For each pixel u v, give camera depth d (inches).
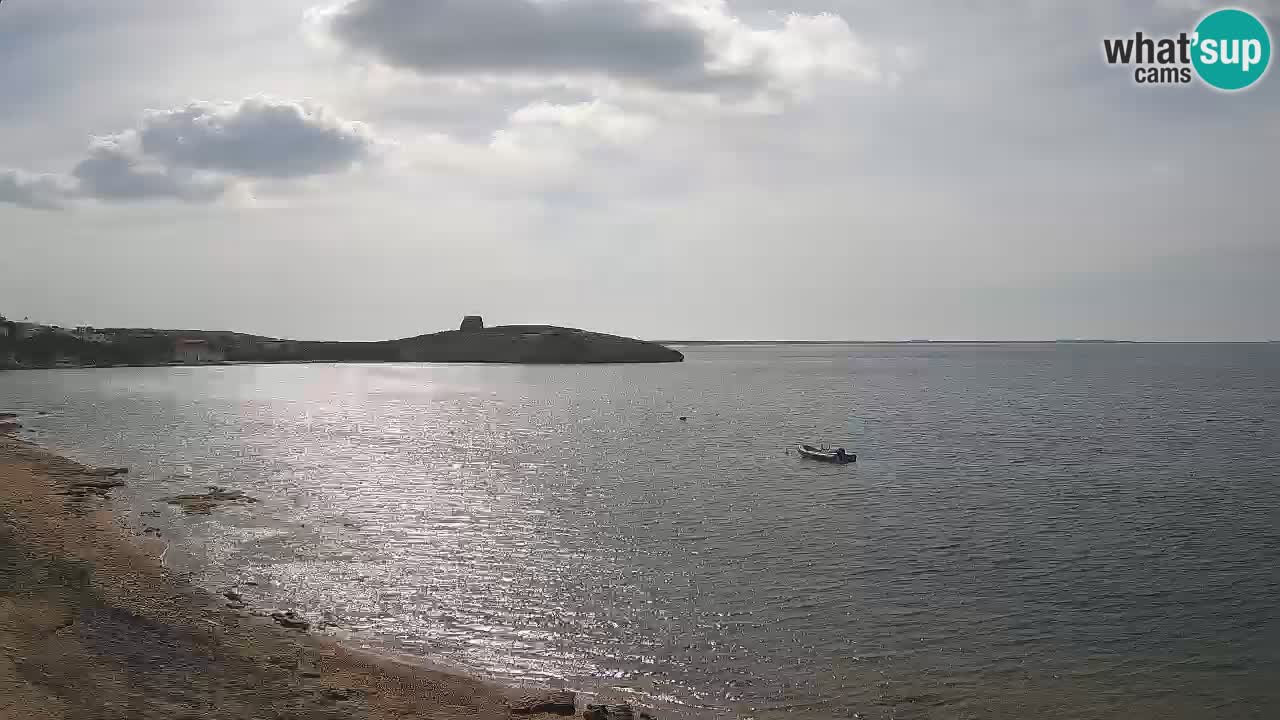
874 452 3198.8
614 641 1149.7
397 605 1273.4
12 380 7564.0
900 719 939.3
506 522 1868.8
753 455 3107.8
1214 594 1392.7
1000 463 2903.5
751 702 972.6
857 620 1250.6
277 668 989.2
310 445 3262.8
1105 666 1101.1
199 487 2265.0
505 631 1177.4
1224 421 4301.2
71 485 2144.4
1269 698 1017.5
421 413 4817.9
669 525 1865.2
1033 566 1547.7
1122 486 2426.2
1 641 940.6
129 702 837.8
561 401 5876.0
